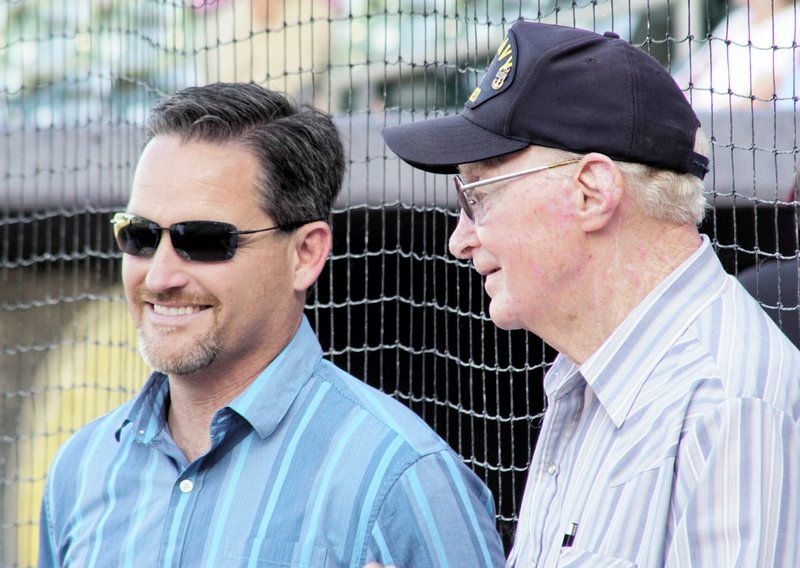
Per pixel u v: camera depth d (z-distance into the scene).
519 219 6.73
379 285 12.78
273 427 7.49
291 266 7.87
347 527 7.09
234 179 7.61
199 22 16.89
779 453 5.82
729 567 5.65
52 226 14.39
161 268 7.51
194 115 7.73
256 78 16.86
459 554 7.17
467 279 12.07
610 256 6.66
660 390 6.33
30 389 14.90
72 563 7.73
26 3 16.31
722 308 6.46
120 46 14.29
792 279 10.16
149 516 7.57
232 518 7.29
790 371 6.12
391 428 7.41
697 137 6.93
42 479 14.26
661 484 6.06
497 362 10.97
